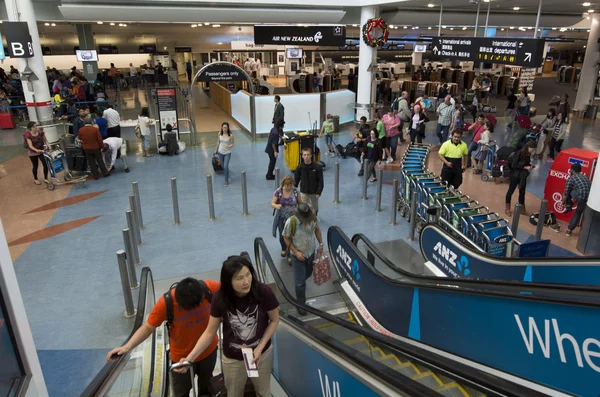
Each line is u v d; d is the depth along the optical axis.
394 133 14.22
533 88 35.09
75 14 16.05
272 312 3.38
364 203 10.75
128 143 16.81
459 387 4.16
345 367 2.83
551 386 3.38
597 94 24.03
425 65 36.28
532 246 7.02
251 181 12.35
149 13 16.47
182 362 3.32
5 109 20.19
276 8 17.70
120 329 6.26
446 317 4.52
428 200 8.68
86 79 25.33
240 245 8.68
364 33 18.17
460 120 15.75
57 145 13.39
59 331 6.21
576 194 8.64
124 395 3.83
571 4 16.42
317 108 18.36
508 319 3.71
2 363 2.56
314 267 6.49
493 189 11.78
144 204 10.74
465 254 6.43
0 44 15.62
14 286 2.77
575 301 3.09
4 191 11.77
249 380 4.25
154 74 33.50
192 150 15.69
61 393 5.10
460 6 18.31
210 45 38.34
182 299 3.55
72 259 8.21
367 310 6.37
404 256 8.22
